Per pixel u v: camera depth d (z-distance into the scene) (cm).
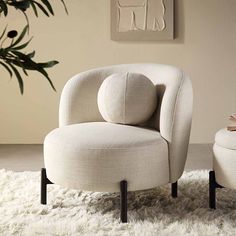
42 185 289
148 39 471
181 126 279
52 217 267
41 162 414
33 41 477
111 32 471
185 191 314
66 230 246
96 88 321
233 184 265
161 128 280
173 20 468
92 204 292
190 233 242
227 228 249
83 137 271
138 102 294
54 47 479
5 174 354
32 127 492
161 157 272
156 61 477
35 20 475
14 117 491
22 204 288
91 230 248
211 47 475
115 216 271
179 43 475
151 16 466
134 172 262
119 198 305
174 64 477
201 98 483
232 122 279
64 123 317
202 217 267
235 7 470
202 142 489
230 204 288
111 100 297
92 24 476
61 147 270
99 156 259
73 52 479
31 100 488
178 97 278
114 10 468
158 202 293
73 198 302
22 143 493
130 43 475
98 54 479
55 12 474
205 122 487
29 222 259
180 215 271
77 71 481
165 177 277
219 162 271
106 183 261
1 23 473
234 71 478
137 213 274
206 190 316
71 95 316
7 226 253
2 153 450
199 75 479
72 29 476
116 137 269
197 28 473
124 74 303
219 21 472
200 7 471
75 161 264
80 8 474
